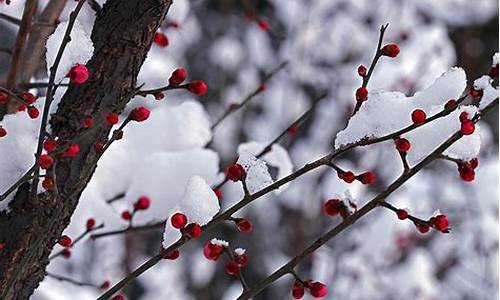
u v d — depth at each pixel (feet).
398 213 5.35
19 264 5.39
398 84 17.99
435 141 5.42
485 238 20.13
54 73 5.06
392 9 20.21
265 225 21.01
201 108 9.86
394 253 19.43
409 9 20.12
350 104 20.10
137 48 5.69
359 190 18.56
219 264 21.81
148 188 8.76
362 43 20.54
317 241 5.30
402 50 19.10
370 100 5.55
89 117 5.58
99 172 8.91
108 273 19.97
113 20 5.72
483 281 19.98
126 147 9.18
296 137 20.10
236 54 21.88
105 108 5.62
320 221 19.48
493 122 19.84
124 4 5.74
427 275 19.66
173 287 21.75
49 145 5.29
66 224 5.75
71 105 5.62
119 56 5.65
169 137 9.56
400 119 5.44
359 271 19.10
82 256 18.99
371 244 19.31
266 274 20.84
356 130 5.44
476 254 20.24
